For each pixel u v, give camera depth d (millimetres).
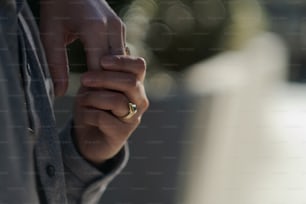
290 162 7887
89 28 2406
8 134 2064
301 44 7238
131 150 6125
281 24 9906
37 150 2271
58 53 2469
